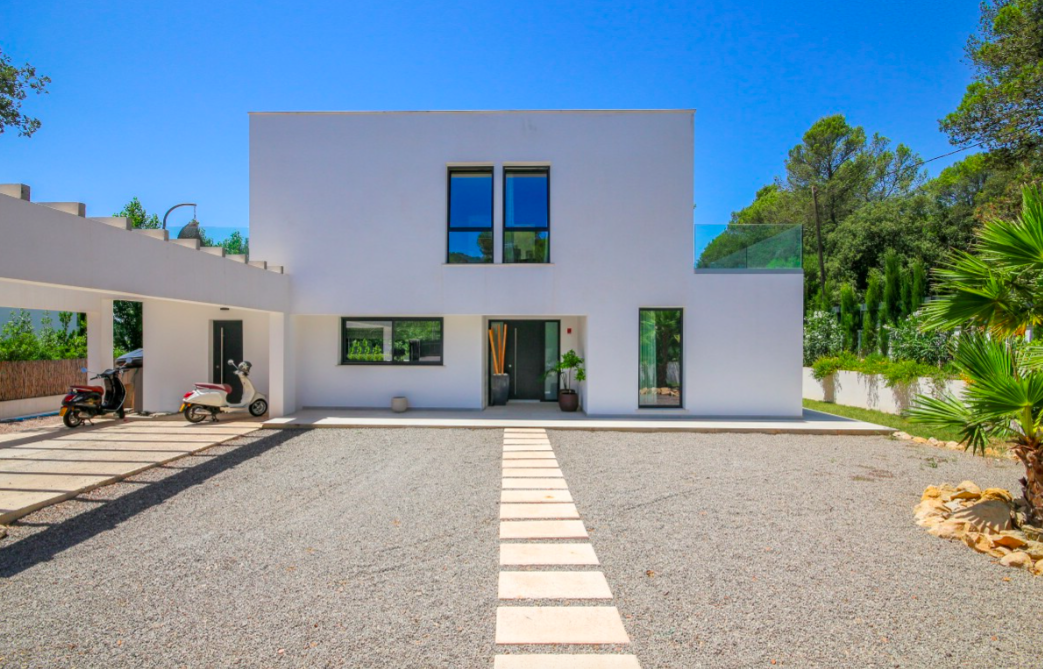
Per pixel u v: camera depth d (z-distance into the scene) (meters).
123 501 5.64
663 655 2.88
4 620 3.24
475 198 11.44
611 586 3.71
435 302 11.32
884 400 13.09
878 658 2.86
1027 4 15.87
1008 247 4.79
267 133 11.35
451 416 10.96
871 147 35.34
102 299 12.12
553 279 11.27
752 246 11.32
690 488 6.19
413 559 4.16
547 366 13.62
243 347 11.82
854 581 3.81
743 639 3.04
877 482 6.50
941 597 3.58
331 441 8.77
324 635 3.07
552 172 11.27
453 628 3.15
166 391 11.65
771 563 4.12
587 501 5.68
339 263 11.34
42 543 4.49
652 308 11.37
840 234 28.56
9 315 14.77
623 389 11.25
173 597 3.53
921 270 16.75
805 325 19.56
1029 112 16.22
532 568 4.01
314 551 4.31
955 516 4.89
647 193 11.24
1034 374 4.64
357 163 11.35
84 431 9.54
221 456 7.71
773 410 11.23
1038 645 3.00
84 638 3.04
